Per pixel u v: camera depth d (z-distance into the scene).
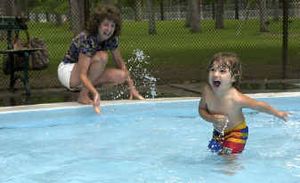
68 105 5.57
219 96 4.18
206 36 24.23
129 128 5.16
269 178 3.77
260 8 26.58
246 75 9.23
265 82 8.22
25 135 4.98
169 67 11.01
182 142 4.65
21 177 3.88
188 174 3.86
